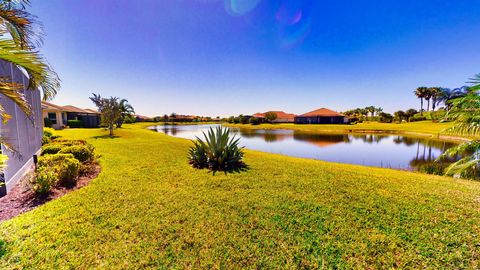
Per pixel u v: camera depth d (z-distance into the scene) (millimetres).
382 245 2895
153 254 2641
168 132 35188
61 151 6398
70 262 2471
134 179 5523
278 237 3047
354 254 2725
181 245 2826
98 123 32406
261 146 19156
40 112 10852
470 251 2783
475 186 5633
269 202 4227
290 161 8953
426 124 39688
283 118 70688
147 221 3391
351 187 5227
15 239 2830
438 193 4895
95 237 2941
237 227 3289
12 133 5262
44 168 4766
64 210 3697
